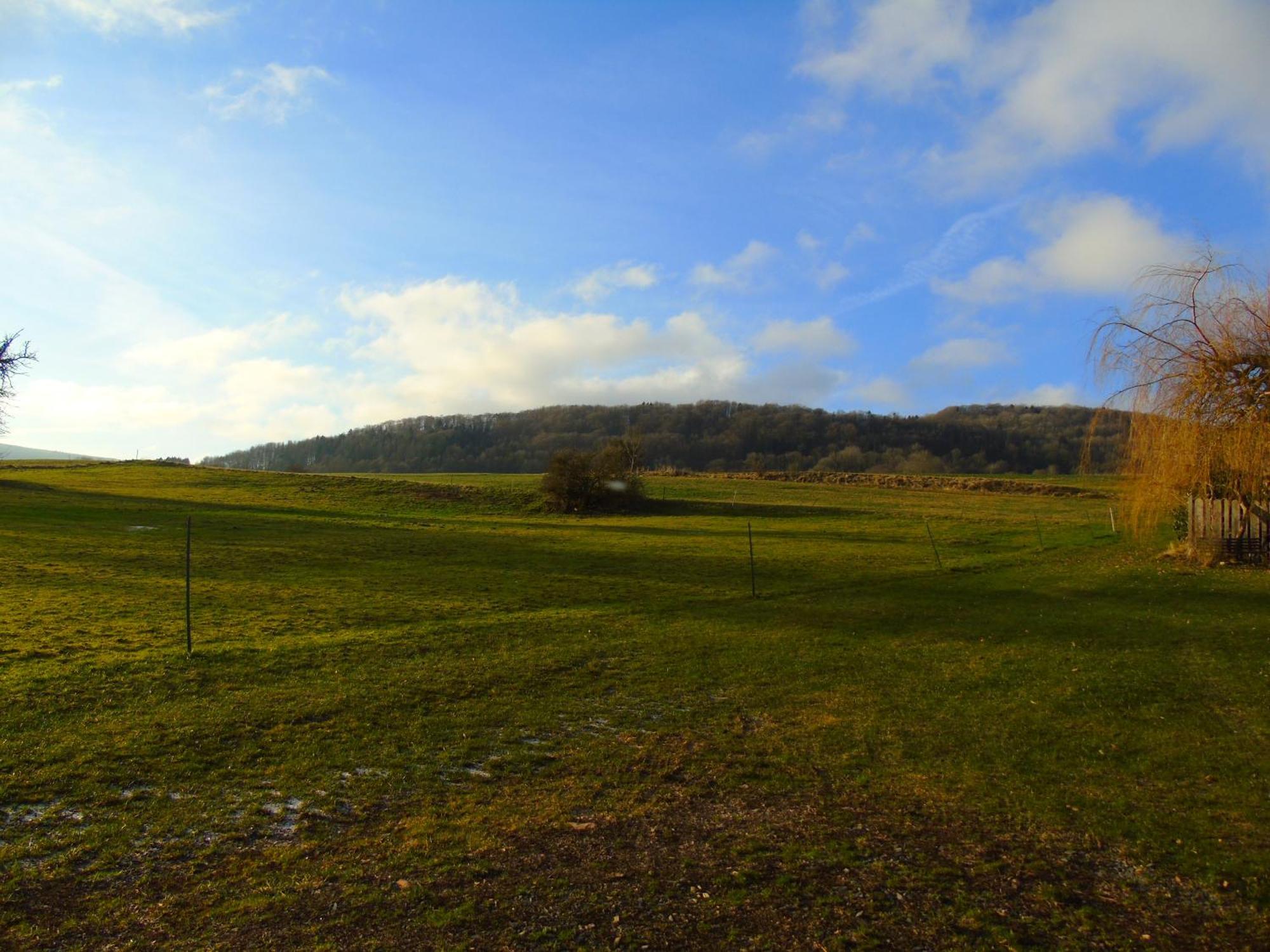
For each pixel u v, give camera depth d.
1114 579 31.91
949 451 136.88
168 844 9.52
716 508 75.94
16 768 11.81
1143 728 13.99
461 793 11.35
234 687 16.84
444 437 184.88
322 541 47.47
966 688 17.06
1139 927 7.59
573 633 23.31
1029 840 9.60
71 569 33.56
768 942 7.28
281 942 7.32
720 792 11.34
